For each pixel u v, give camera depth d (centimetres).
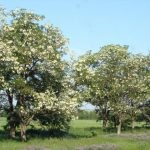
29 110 5309
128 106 7531
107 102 7438
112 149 3912
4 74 5159
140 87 7456
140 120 8475
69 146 4062
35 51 5100
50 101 5156
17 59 5047
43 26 5444
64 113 5444
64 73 5656
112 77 7369
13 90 5191
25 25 5344
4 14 5322
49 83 5547
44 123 5822
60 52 5456
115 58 7469
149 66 7794
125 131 7631
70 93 5569
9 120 5469
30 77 5475
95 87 6831
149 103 7981
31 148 3891
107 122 7981
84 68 5794
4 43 5019
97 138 5181
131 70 7475
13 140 5066
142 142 4616
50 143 4441
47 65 5309
